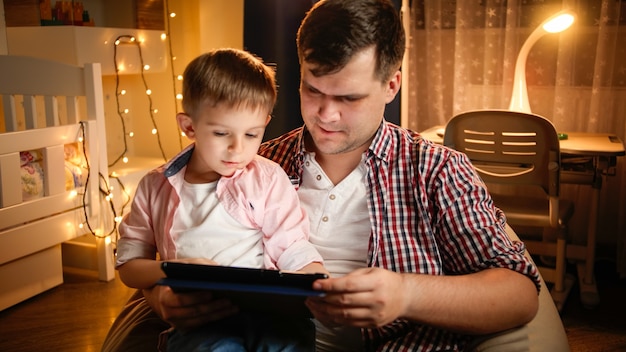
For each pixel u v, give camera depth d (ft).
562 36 9.59
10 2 10.30
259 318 3.76
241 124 3.85
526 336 3.70
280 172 4.21
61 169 8.84
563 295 8.53
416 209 4.13
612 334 7.82
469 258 3.89
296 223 4.08
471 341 3.89
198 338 3.59
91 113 9.23
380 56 3.77
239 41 11.19
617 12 9.27
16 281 8.58
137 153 12.60
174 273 3.15
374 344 4.06
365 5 3.71
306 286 3.06
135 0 10.96
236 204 3.97
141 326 4.24
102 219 9.48
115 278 9.68
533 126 7.42
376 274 3.26
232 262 3.91
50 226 8.78
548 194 7.67
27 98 9.16
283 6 9.63
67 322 8.14
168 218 4.03
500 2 10.03
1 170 7.93
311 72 3.79
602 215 10.06
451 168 4.11
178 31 11.69
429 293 3.46
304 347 3.63
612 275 9.73
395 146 4.28
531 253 9.23
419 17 10.64
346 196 4.24
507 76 10.01
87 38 10.00
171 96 12.02
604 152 7.80
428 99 10.78
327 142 4.00
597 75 9.39
